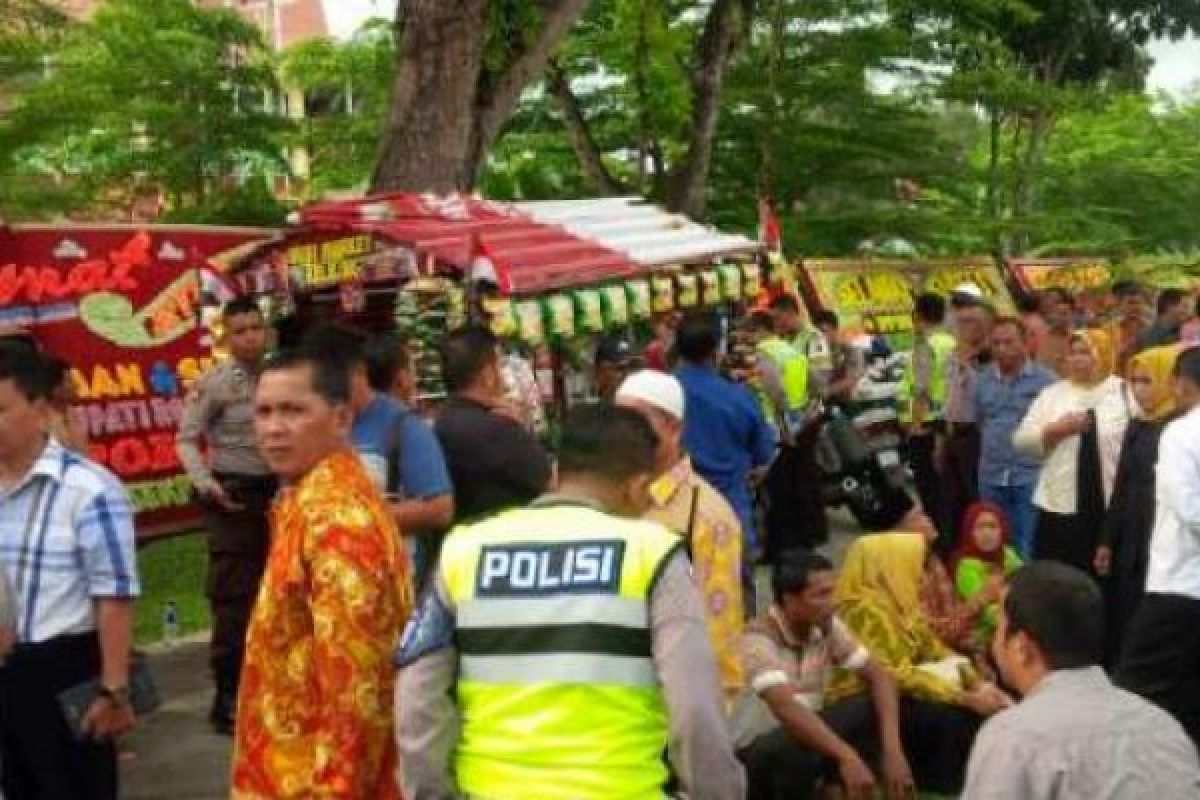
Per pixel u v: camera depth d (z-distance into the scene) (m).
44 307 10.89
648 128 19.06
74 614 4.77
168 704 8.28
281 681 3.77
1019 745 3.10
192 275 11.89
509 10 12.54
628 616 3.28
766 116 21.61
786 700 6.16
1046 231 28.98
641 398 5.36
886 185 23.95
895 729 6.46
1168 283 23.38
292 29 34.12
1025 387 9.82
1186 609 6.12
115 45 19.48
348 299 9.12
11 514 4.76
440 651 3.40
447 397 6.18
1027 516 9.85
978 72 23.72
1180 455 6.12
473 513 5.68
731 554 5.48
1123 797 3.01
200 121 19.59
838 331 13.44
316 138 21.17
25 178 19.38
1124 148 36.50
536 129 21.27
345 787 3.61
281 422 3.84
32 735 4.77
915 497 11.46
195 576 12.20
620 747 3.26
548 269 8.85
